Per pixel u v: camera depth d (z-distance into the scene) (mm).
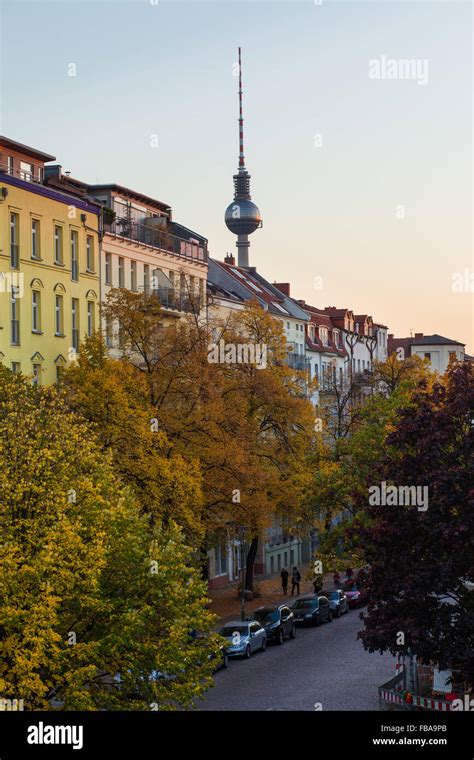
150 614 35906
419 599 39000
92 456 39625
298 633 69188
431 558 40000
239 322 73938
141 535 38375
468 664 38438
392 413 70312
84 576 35312
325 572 70500
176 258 89812
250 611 73500
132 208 86438
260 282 129125
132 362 64062
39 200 68188
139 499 55219
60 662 34031
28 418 38812
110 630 35562
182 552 38062
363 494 42719
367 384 99875
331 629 70250
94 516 36938
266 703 46281
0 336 63844
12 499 36188
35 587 33875
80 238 73312
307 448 73375
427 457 41031
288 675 53438
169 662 35562
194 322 66688
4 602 33531
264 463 71750
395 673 53469
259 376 71000
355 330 150125
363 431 70938
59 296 70875
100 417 55781
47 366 68750
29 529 35781
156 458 55469
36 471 36688
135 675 36000
